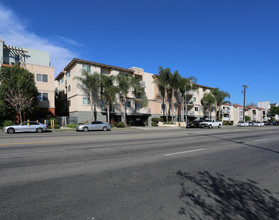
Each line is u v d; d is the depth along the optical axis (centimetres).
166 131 2302
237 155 826
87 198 371
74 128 2619
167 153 833
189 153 845
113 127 3116
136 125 3956
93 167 588
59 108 4003
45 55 3944
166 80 3659
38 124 2025
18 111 2381
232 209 344
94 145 1025
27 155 745
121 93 3259
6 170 543
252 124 5047
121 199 370
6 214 306
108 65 3456
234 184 471
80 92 3209
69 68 3556
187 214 321
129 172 545
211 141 1296
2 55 3212
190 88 3853
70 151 839
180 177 512
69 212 316
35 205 338
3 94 2280
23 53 3666
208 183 473
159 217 308
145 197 382
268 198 394
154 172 550
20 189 409
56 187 423
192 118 5138
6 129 1855
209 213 327
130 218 302
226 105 6469
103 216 306
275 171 589
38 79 2980
